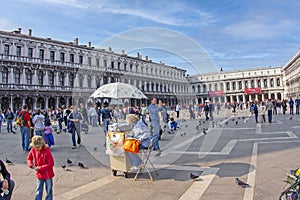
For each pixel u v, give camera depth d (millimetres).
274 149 8312
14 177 6219
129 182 5555
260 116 26641
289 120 19656
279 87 97375
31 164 4250
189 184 5281
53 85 58219
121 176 6023
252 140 10508
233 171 6023
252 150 8344
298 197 3486
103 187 5270
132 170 6340
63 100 59562
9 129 21656
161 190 4996
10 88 50938
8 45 52812
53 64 58344
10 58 52250
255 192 4664
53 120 32406
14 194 5027
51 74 58750
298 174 3621
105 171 6500
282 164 6410
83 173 6359
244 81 100688
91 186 5348
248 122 19750
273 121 19422
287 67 90812
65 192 5023
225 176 5680
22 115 10383
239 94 100062
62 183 5586
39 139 4223
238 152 8133
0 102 49781
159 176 5906
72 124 10250
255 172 5855
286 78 94000
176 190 4965
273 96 98438
